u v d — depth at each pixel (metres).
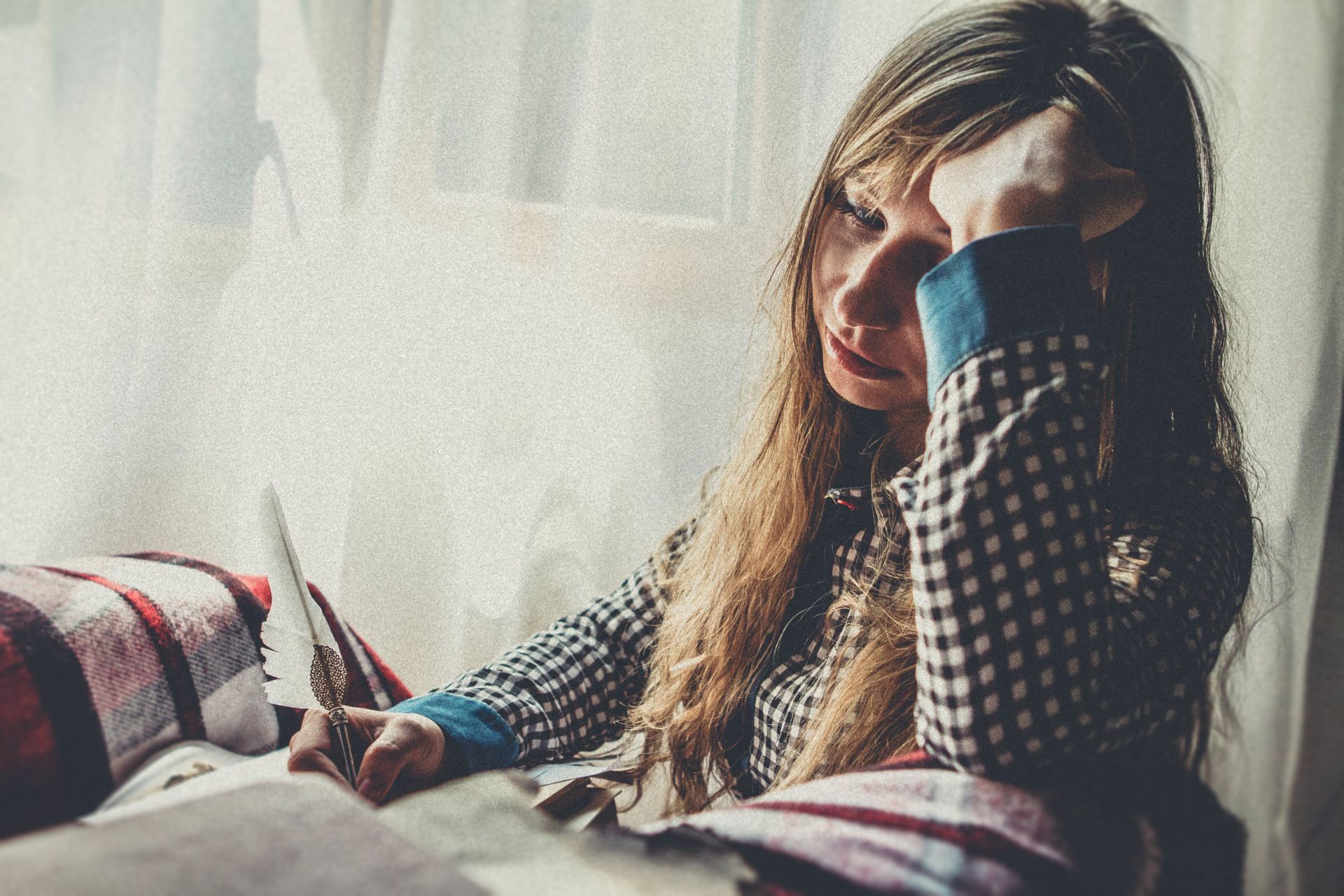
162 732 0.61
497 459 0.98
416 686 0.99
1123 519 0.67
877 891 0.38
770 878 0.42
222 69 0.86
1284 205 0.99
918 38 0.73
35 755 0.53
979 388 0.52
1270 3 0.99
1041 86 0.65
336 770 0.60
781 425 0.84
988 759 0.48
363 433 0.95
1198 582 0.61
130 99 0.84
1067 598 0.50
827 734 0.67
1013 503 0.50
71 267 0.84
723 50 0.97
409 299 0.94
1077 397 0.52
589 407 1.00
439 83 0.92
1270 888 0.97
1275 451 0.99
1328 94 0.98
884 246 0.66
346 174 0.91
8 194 0.82
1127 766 0.49
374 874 0.38
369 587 0.97
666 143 0.97
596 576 1.02
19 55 0.81
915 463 0.74
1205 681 0.62
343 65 0.89
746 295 1.01
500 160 0.94
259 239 0.89
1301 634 0.97
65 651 0.58
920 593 0.52
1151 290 0.73
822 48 0.97
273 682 0.67
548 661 0.83
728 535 0.85
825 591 0.80
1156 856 0.42
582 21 0.94
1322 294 0.99
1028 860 0.39
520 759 0.75
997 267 0.54
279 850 0.39
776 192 0.99
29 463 0.84
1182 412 0.75
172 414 0.88
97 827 0.40
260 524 0.72
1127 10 0.77
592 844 0.46
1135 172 0.66
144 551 0.89
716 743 0.82
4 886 0.34
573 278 0.98
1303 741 0.96
